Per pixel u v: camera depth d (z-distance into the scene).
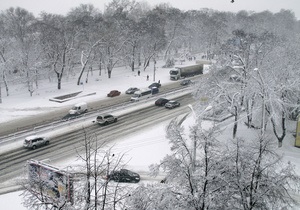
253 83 43.38
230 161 20.83
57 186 27.50
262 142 23.64
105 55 90.81
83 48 89.81
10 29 98.94
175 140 22.11
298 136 44.88
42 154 42.84
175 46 129.12
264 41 83.56
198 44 140.62
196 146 23.39
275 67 47.62
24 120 57.78
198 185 20.03
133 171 38.41
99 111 59.69
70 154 42.75
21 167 39.16
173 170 20.91
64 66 80.69
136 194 20.09
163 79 92.38
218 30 133.88
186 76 94.50
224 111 49.22
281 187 20.70
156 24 110.94
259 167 20.53
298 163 40.25
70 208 19.12
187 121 55.19
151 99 70.25
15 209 29.22
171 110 63.19
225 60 51.16
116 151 43.50
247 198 21.55
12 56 78.94
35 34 94.56
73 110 59.16
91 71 93.75
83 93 76.50
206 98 49.25
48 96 73.75
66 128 52.62
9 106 66.38
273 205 20.27
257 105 45.59
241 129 49.56
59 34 82.88
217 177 19.83
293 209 22.59
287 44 61.19
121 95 75.56
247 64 50.16
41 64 79.62
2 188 34.00
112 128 52.81
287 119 50.94
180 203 19.09
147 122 55.91
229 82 46.78
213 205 19.25
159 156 42.53
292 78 46.25
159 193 19.75
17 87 81.94
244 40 81.12
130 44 99.38
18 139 47.97
